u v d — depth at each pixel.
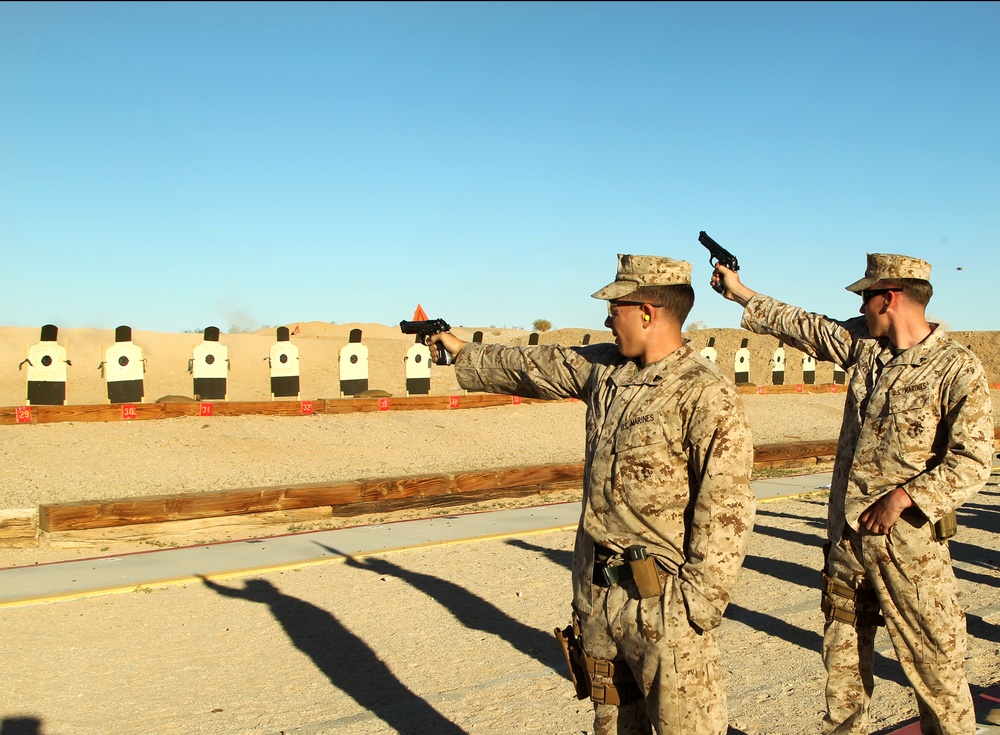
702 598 2.73
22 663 5.54
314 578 7.77
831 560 4.00
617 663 2.96
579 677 3.09
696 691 2.77
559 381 3.29
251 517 9.92
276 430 16.80
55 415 15.91
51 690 5.10
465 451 17.09
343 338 45.78
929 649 3.75
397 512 10.98
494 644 6.00
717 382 2.83
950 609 3.74
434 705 4.90
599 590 2.94
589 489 2.99
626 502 2.88
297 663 5.61
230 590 7.35
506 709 4.85
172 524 9.40
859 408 4.02
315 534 9.66
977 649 5.96
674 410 2.84
